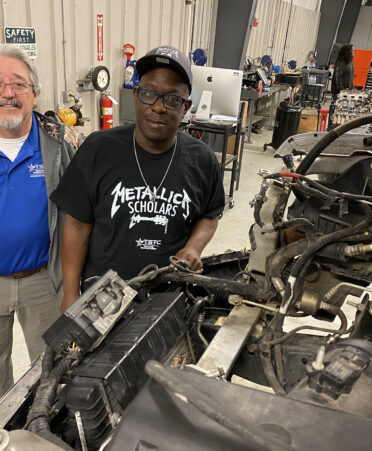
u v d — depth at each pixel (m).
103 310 0.89
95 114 3.59
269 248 1.14
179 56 1.17
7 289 1.56
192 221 1.49
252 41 7.34
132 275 1.37
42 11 2.75
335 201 0.97
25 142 1.47
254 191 4.72
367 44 12.86
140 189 1.31
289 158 1.17
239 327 1.03
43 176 1.49
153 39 4.21
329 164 1.27
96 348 0.86
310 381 0.62
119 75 3.85
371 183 1.06
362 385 0.63
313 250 0.92
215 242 3.49
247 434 0.44
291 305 0.99
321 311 1.14
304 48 10.91
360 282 1.07
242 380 1.90
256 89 5.89
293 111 5.83
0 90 1.33
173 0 4.34
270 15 7.87
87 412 0.73
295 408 0.52
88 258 1.46
